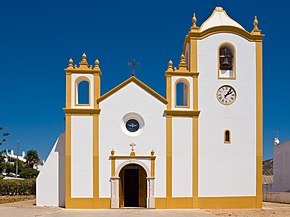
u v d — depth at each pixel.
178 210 29.16
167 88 31.30
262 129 31.86
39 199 31.77
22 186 44.41
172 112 30.97
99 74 31.05
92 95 30.72
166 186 30.39
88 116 30.48
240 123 31.66
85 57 31.14
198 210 29.25
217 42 32.06
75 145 30.19
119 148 30.44
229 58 32.47
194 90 31.52
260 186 31.34
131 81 31.12
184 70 31.67
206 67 31.83
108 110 30.69
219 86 31.73
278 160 51.00
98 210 28.66
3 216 24.20
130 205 31.47
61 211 27.88
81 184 29.91
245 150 31.48
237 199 30.97
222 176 31.03
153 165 30.47
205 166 30.94
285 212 28.20
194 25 32.25
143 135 30.73
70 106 30.42
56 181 31.94
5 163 93.25
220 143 31.28
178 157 30.75
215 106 31.55
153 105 31.06
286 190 48.41
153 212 27.53
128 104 30.88
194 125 31.11
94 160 30.11
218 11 33.75
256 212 28.14
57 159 32.16
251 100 31.95
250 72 32.19
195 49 31.83
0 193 41.16
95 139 30.27
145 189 31.22
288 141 48.25
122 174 31.23
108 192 30.02
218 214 26.48
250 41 32.41
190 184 30.64
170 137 30.81
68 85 30.58
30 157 106.00
